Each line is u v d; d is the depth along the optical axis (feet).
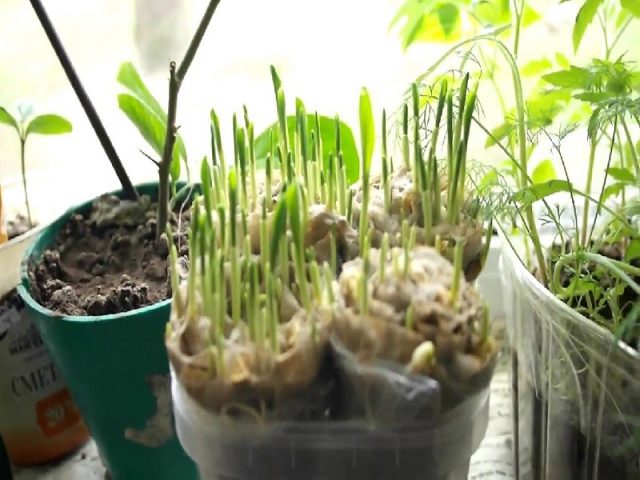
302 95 1.73
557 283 1.20
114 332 1.21
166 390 1.30
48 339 1.29
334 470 0.95
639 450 1.06
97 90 1.76
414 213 1.04
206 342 0.91
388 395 0.87
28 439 1.57
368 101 1.07
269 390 0.88
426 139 1.24
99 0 1.69
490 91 1.56
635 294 1.23
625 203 1.30
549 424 1.22
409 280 0.89
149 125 1.45
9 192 1.78
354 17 1.67
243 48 1.73
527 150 1.32
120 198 1.52
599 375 1.07
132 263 1.40
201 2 1.70
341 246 1.02
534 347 1.23
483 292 1.66
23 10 1.68
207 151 1.74
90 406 1.34
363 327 0.86
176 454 1.39
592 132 1.14
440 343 0.86
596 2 1.17
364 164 1.00
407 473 0.95
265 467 0.95
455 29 1.39
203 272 0.92
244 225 0.95
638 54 1.50
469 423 0.94
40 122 1.54
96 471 1.60
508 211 1.23
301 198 0.99
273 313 0.87
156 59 1.74
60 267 1.39
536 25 1.53
